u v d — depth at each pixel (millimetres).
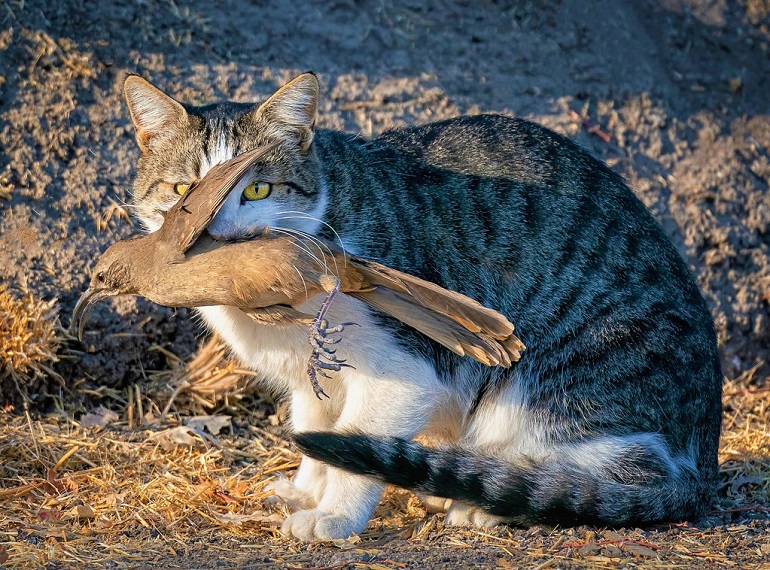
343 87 23672
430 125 17672
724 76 26453
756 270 23641
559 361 16156
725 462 19188
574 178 17047
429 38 25203
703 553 14008
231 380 19766
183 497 16172
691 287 17391
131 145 21641
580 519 14945
